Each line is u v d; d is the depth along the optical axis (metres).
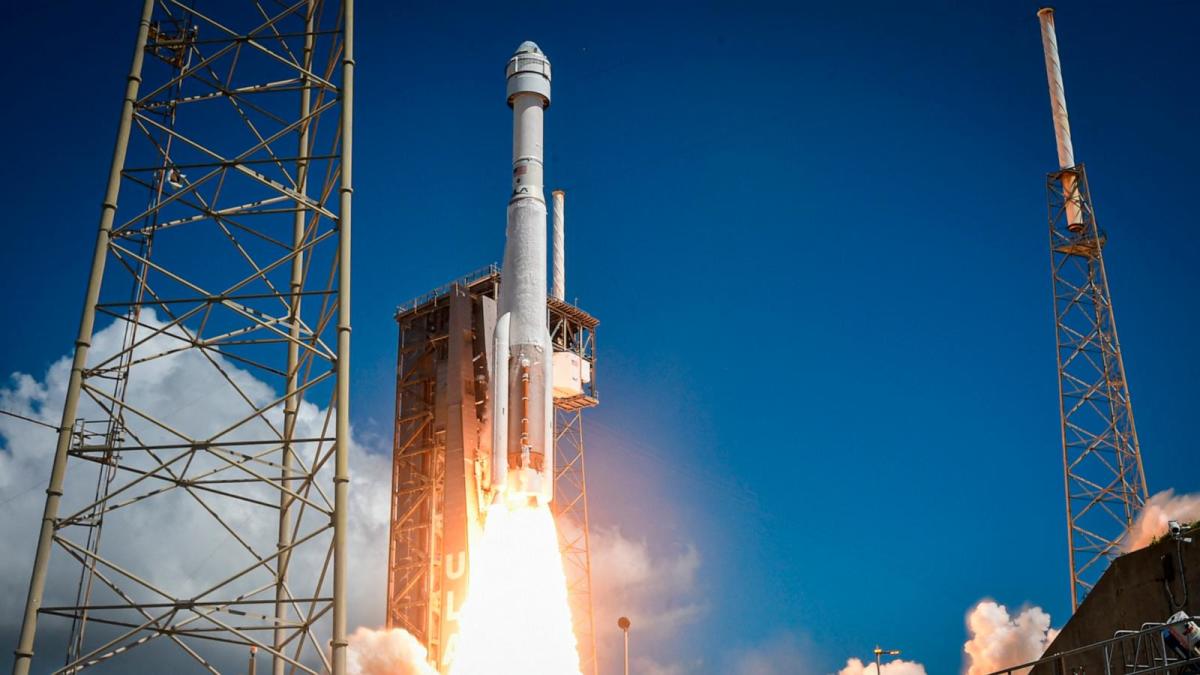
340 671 30.91
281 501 37.19
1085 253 78.75
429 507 79.94
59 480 31.83
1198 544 34.53
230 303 35.03
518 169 74.69
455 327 81.00
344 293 34.38
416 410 83.56
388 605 79.38
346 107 36.69
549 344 72.12
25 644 30.33
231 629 31.78
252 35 38.41
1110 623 38.00
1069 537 73.94
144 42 36.69
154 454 33.38
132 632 31.27
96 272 33.84
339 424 32.91
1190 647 29.44
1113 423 75.19
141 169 35.31
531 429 70.12
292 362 38.22
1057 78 83.50
